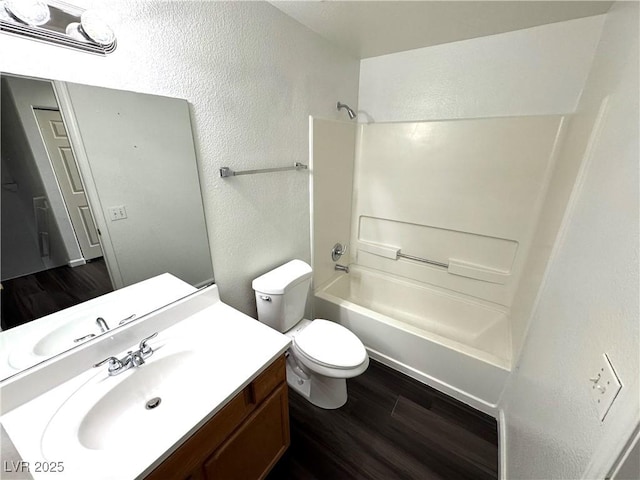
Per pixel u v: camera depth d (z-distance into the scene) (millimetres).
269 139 1506
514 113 1726
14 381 800
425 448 1450
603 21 1374
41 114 772
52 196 828
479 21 1478
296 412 1640
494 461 1392
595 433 611
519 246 1893
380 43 1797
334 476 1323
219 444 908
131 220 1034
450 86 1873
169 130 1067
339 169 2176
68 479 645
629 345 553
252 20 1262
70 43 769
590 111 1247
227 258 1456
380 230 2469
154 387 982
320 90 1791
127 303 1076
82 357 934
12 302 792
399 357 1906
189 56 1069
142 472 664
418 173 2137
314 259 2133
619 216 747
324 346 1535
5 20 666
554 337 1028
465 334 2143
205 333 1151
